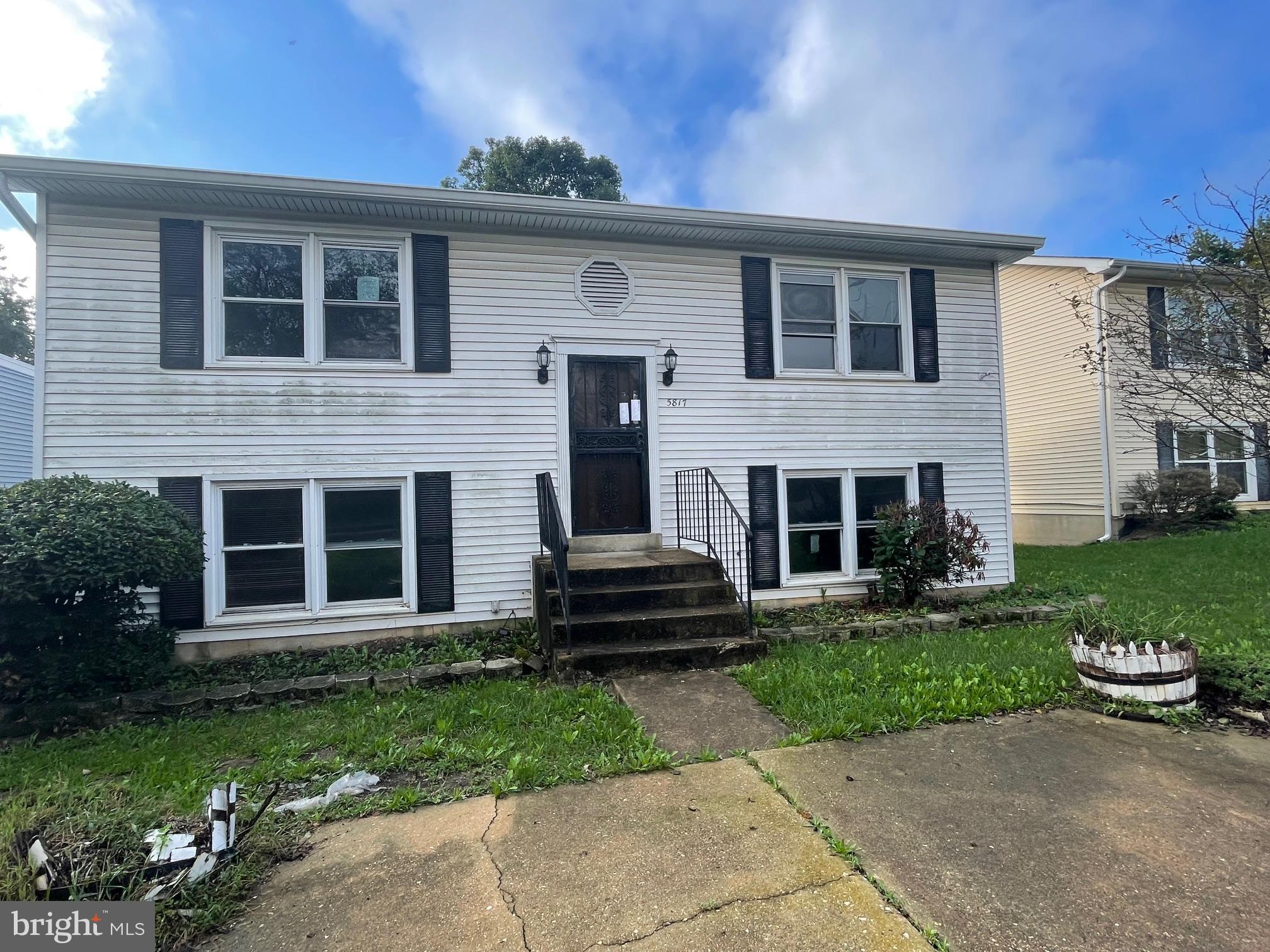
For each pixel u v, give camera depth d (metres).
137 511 4.72
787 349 7.66
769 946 2.02
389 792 3.22
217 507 5.99
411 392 6.46
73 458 5.68
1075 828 2.71
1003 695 4.27
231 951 2.09
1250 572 8.28
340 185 5.83
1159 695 4.00
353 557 6.34
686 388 7.24
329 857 2.63
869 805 2.93
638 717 4.12
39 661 4.45
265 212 6.11
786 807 2.93
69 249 5.73
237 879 2.41
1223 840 2.60
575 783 3.24
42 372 5.64
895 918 2.14
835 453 7.62
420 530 6.41
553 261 6.93
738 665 5.21
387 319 6.55
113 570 4.36
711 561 6.02
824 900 2.25
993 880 2.35
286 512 6.19
